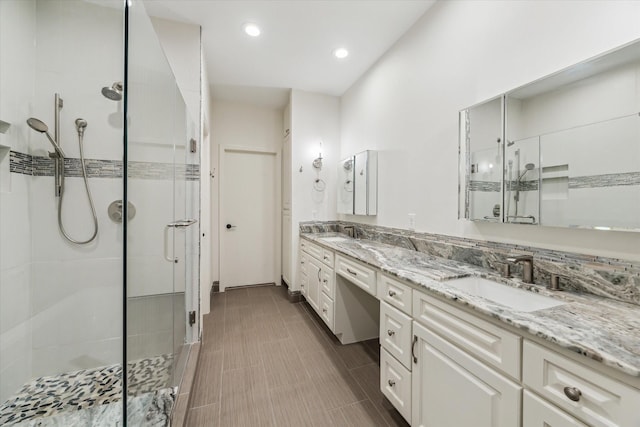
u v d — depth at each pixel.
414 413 1.22
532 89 1.21
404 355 1.30
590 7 1.03
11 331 1.41
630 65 0.91
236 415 1.44
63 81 1.56
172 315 1.53
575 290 1.06
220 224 3.47
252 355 2.03
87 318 1.64
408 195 2.08
